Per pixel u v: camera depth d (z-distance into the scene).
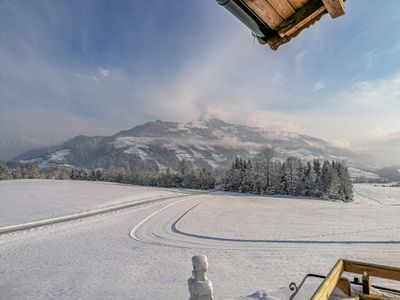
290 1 2.21
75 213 43.78
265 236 28.05
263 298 7.68
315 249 22.62
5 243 24.66
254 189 97.69
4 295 13.04
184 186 125.81
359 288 5.46
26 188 83.81
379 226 33.97
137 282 14.29
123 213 44.41
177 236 28.41
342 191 84.25
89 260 19.28
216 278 14.71
